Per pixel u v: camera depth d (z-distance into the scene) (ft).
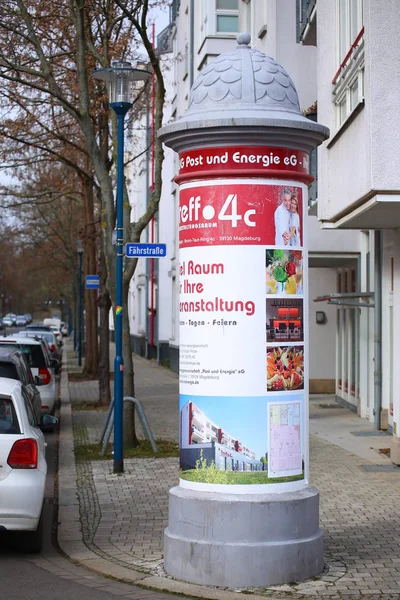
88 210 91.45
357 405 62.34
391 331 51.57
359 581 23.07
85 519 32.07
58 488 38.24
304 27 58.49
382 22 34.32
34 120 64.08
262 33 70.59
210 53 86.33
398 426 42.06
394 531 28.73
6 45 56.65
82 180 82.89
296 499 23.39
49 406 62.13
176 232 114.11
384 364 53.16
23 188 93.97
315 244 62.85
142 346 157.48
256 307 23.76
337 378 70.08
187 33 103.30
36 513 26.23
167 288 127.85
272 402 23.77
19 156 69.92
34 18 51.80
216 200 23.93
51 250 163.02
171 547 23.89
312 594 21.99
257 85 24.62
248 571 22.68
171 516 24.25
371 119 34.32
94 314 104.53
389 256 51.11
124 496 36.06
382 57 34.37
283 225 24.08
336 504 33.06
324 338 75.72
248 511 22.97
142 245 40.68
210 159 23.97
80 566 25.94
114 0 47.70
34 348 62.44
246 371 23.68
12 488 25.95
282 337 23.99
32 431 27.43
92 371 104.12
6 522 25.93
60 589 23.09
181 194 24.77
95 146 46.78
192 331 24.21
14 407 27.25
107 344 72.38
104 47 49.90
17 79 45.27
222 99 24.58
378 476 38.81
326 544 27.04
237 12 86.79
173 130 24.12
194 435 24.03
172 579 23.68
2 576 24.67
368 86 34.58
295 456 24.06
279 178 24.06
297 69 67.31
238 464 23.62
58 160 70.44
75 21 46.55
